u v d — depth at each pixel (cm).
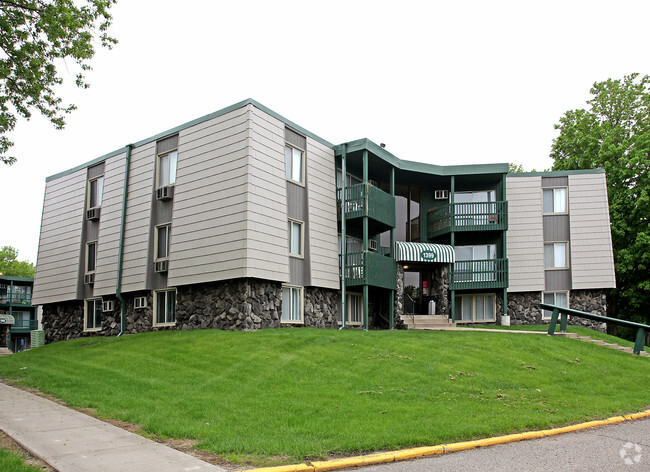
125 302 2184
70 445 768
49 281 2573
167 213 2058
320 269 2084
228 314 1798
